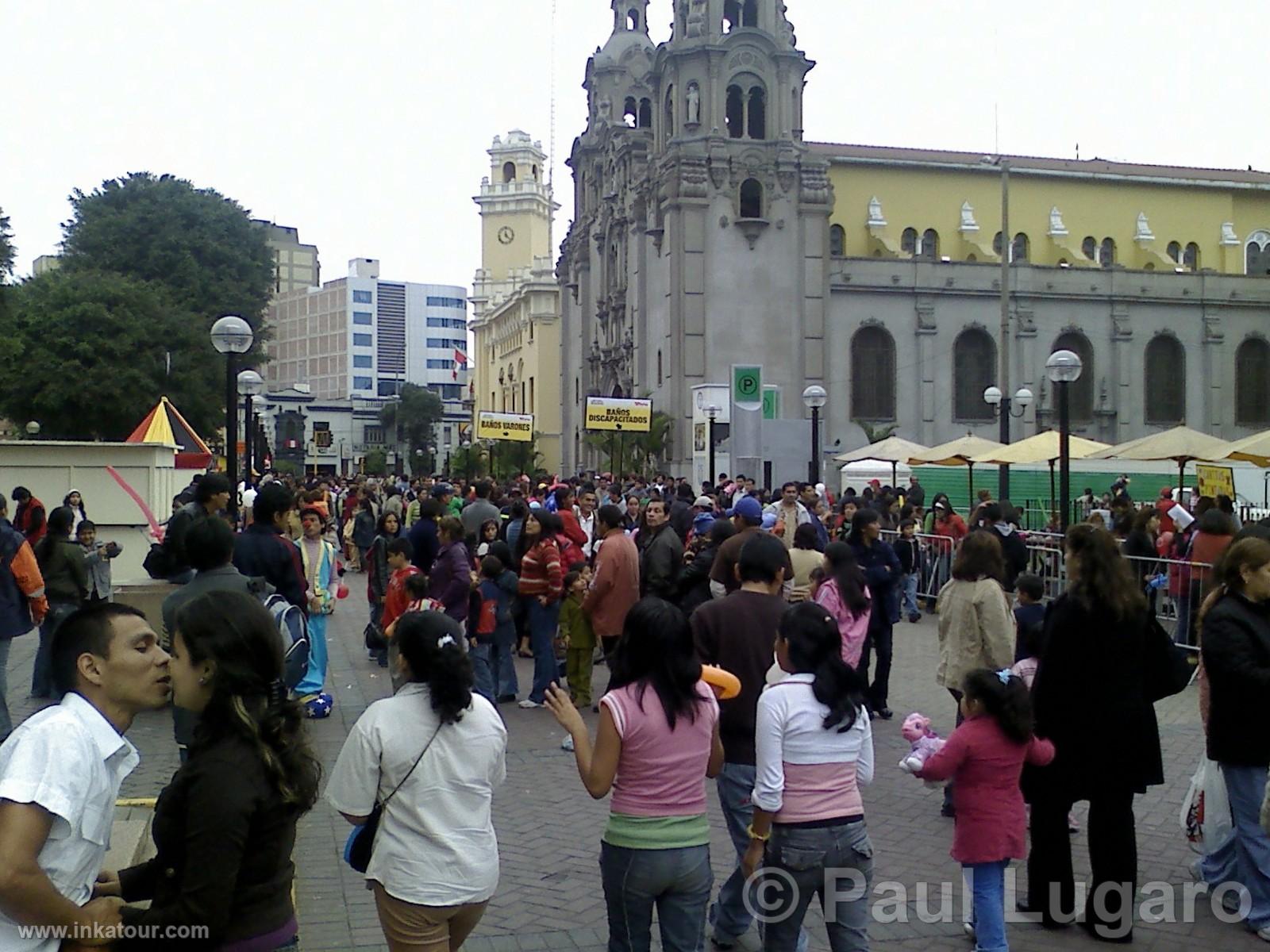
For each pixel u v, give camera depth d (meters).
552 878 7.79
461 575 12.18
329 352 166.12
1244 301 69.00
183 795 3.64
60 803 3.41
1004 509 15.49
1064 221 73.44
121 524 21.95
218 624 3.73
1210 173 78.19
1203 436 25.61
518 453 75.75
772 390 45.97
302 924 6.89
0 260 39.88
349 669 16.30
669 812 5.03
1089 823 7.00
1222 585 7.11
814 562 11.60
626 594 12.25
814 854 5.31
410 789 4.61
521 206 136.25
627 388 66.00
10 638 11.16
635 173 64.62
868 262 63.09
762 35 59.28
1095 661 6.83
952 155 73.69
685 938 5.09
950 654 9.09
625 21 77.25
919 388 63.72
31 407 52.53
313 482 35.66
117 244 60.16
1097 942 6.86
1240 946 6.79
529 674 16.03
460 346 172.00
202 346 55.66
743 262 58.66
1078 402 67.19
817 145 70.31
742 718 6.66
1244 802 6.96
